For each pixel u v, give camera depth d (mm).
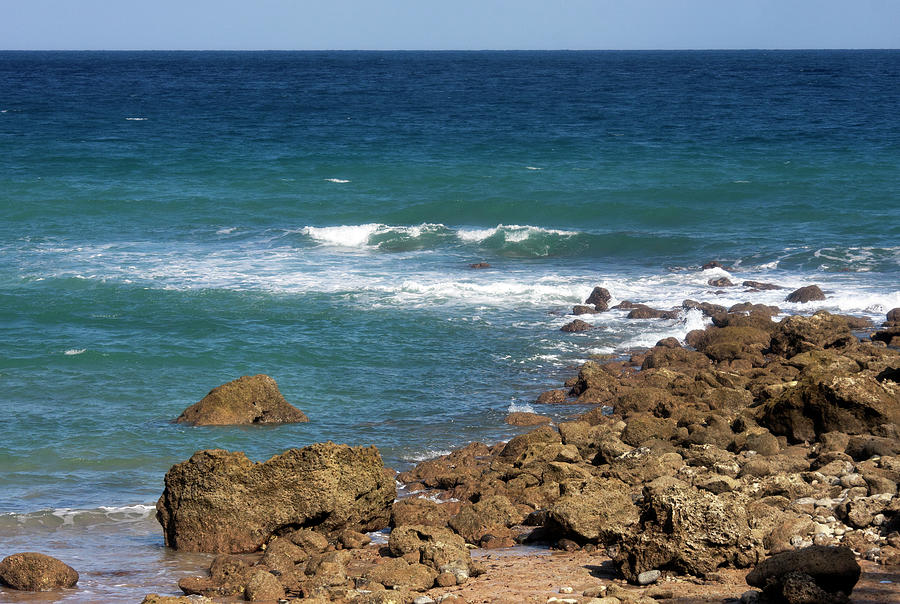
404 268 38406
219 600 12859
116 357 26891
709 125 87000
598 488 15859
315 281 35844
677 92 138500
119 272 36812
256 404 22672
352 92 142750
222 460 15867
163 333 29328
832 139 74250
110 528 16781
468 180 56750
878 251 39438
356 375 26062
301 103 117938
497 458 19562
